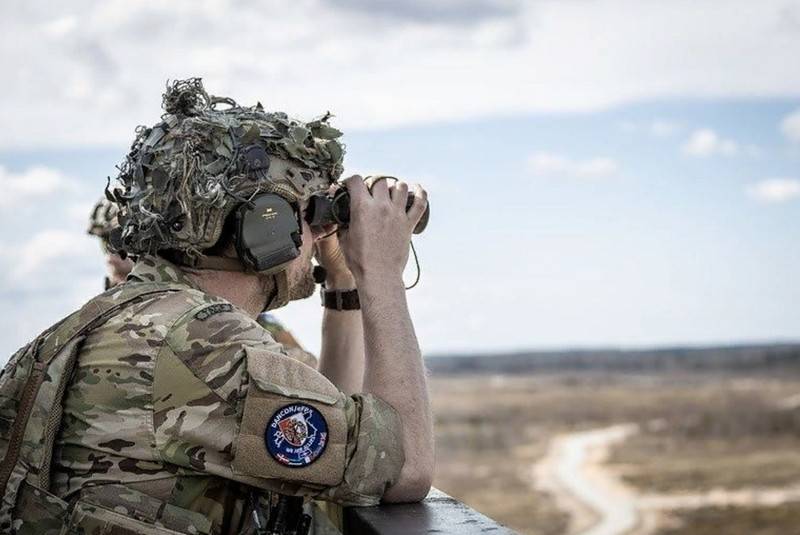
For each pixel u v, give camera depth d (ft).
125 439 7.00
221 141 7.48
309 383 7.09
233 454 6.86
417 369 7.75
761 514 193.88
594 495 230.07
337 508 7.89
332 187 8.14
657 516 197.26
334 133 7.93
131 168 7.84
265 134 7.61
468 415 413.80
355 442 7.16
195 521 6.93
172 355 7.03
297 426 6.93
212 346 7.03
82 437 7.08
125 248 7.94
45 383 7.15
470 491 242.99
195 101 7.70
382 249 8.01
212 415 6.91
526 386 527.81
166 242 7.55
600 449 314.14
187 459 6.91
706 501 208.64
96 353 7.17
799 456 261.65
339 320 9.18
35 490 7.06
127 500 6.96
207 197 7.32
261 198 7.48
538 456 304.91
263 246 7.48
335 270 9.09
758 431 316.19
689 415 368.68
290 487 7.02
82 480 7.06
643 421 373.20
